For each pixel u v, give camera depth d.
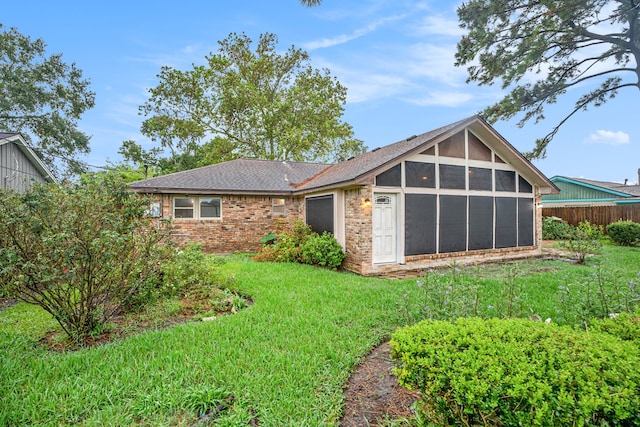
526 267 8.87
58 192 3.98
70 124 22.89
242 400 2.62
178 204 11.79
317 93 25.52
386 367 3.28
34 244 3.76
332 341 3.78
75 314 3.96
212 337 3.86
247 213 12.62
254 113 24.09
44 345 3.79
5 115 20.17
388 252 9.06
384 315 4.63
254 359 3.29
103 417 2.44
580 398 1.54
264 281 6.81
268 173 14.70
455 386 1.77
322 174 13.55
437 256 9.46
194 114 24.44
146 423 2.39
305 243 9.77
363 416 2.55
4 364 3.15
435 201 9.49
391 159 8.58
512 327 2.24
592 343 1.95
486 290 6.01
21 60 21.17
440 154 9.60
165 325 4.51
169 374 2.99
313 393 2.76
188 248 6.55
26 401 2.60
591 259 9.66
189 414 2.48
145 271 4.50
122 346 3.61
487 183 10.38
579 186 19.58
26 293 3.83
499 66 11.27
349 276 7.82
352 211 8.98
